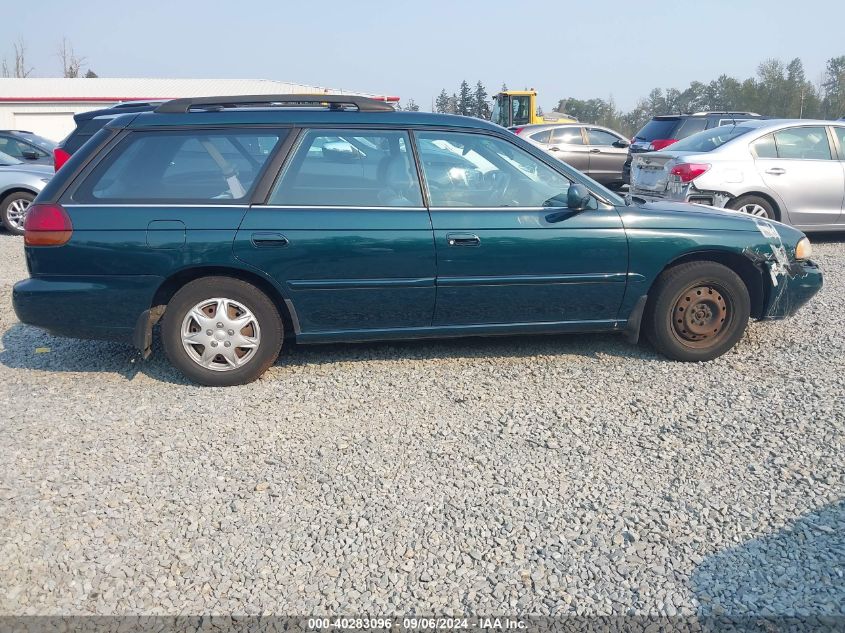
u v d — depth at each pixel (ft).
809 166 29.99
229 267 15.19
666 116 50.60
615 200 16.44
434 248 15.44
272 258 15.11
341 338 16.01
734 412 13.99
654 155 31.58
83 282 15.08
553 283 15.96
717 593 9.01
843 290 23.41
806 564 9.48
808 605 8.77
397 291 15.61
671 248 16.19
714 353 16.84
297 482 11.61
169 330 15.40
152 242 14.92
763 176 29.60
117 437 13.20
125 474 11.85
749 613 8.66
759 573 9.34
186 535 10.25
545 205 16.05
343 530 10.34
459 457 12.38
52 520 10.54
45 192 15.24
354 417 14.01
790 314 17.40
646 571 9.44
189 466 12.12
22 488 11.39
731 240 16.46
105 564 9.64
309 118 15.80
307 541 10.11
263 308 15.42
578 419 13.80
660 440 12.92
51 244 14.94
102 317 15.28
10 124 108.78
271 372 16.48
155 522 10.53
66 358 17.62
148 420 13.94
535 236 15.71
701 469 11.89
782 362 16.70
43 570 9.50
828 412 13.85
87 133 34.55
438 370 16.44
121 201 15.17
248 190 15.35
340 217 15.30
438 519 10.58
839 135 30.78
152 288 15.12
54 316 15.23
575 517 10.59
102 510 10.80
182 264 14.99
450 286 15.69
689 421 13.66
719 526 10.34
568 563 9.61
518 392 15.14
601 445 12.75
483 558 9.73
